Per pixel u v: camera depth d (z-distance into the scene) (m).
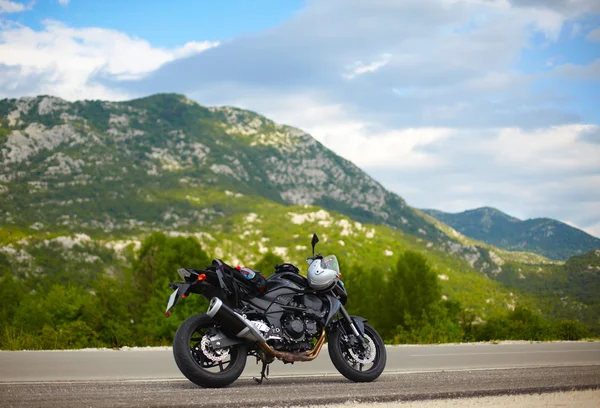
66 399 5.32
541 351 13.48
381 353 7.54
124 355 11.05
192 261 41.25
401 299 55.28
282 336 7.09
